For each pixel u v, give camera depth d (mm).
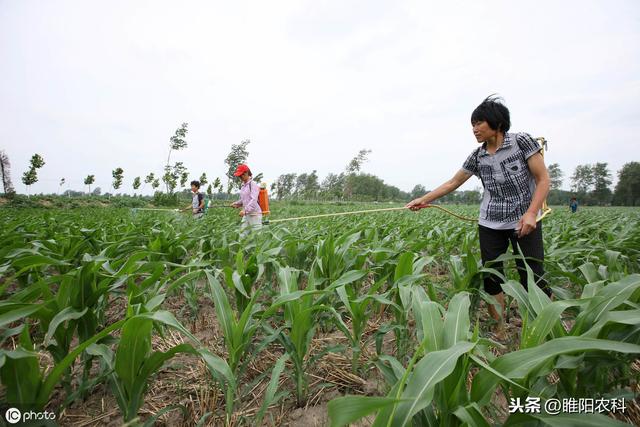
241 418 1785
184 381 2139
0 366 1163
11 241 3225
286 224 6859
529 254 2559
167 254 3576
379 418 1037
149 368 1525
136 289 2166
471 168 2928
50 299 1781
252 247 3990
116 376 1652
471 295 2809
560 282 3752
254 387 2086
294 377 1985
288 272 2213
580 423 1023
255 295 1845
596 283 1810
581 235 5246
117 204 26750
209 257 3844
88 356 1879
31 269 2211
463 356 1199
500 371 1147
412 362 1065
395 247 3580
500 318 2592
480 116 2602
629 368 1865
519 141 2543
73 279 1871
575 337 1096
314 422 1818
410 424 1055
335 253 3062
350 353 2486
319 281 2658
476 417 1080
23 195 25469
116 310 3295
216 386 2037
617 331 1482
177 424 1800
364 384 2094
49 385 1358
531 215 2381
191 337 1446
